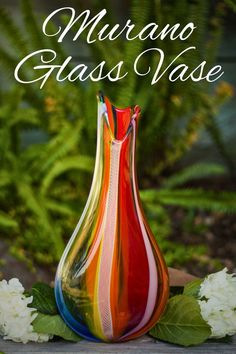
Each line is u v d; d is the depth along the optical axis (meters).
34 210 3.22
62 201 3.52
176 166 4.12
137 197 1.16
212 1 4.49
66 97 3.56
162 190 3.43
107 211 1.14
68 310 1.17
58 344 1.19
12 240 3.27
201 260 3.33
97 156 1.16
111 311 1.14
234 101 4.40
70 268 1.16
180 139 3.85
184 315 1.20
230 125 4.35
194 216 3.73
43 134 4.31
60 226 3.43
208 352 1.17
